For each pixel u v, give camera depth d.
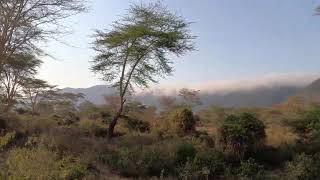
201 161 16.61
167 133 24.86
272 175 16.27
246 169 16.39
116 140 22.41
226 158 17.83
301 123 21.62
